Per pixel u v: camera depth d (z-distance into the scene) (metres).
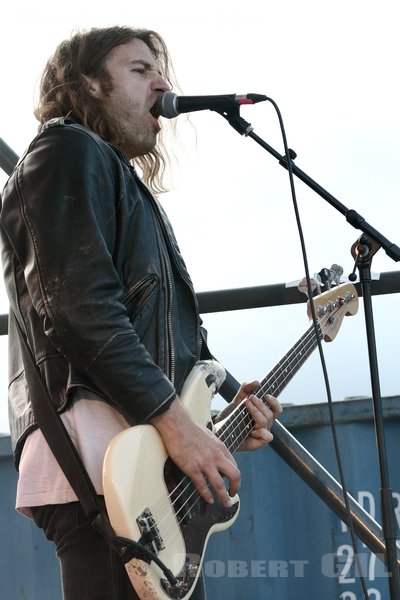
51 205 2.13
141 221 2.33
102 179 2.23
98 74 2.54
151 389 2.09
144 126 2.57
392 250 2.77
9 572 3.53
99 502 2.05
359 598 3.38
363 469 3.40
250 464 3.49
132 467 2.04
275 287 3.24
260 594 3.43
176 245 2.46
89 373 2.08
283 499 3.47
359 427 3.42
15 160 3.08
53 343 2.09
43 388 2.15
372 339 2.76
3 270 2.27
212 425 2.37
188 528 2.16
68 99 2.54
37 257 2.11
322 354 2.62
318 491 3.03
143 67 2.59
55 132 2.23
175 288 2.39
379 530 2.97
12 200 2.18
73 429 2.14
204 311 3.29
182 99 2.62
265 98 2.66
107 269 2.12
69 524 2.12
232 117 2.68
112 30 2.59
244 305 3.27
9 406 2.32
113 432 2.13
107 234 2.22
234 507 2.32
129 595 2.05
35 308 2.12
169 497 2.11
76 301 2.07
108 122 2.53
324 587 3.40
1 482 3.56
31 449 2.19
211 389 2.38
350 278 2.81
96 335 2.06
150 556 2.00
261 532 3.46
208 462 2.13
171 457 2.13
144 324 2.25
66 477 2.08
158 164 2.95
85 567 2.10
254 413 2.53
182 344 2.33
